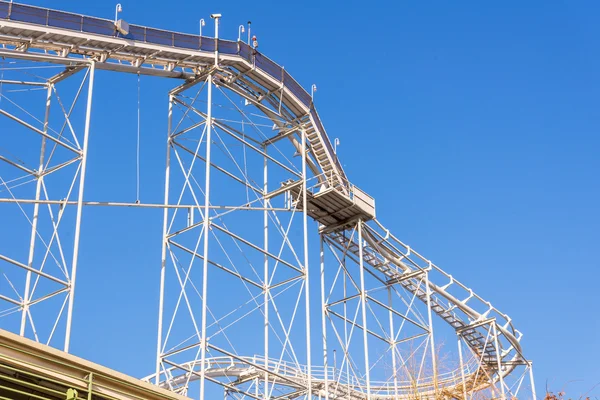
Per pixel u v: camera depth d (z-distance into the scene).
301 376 47.97
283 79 44.75
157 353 37.97
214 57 41.38
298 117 46.69
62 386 23.12
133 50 38.62
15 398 22.56
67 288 32.88
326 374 45.34
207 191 39.44
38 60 35.72
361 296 47.03
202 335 37.12
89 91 36.09
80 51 37.44
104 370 23.80
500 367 54.97
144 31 38.94
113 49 37.88
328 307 47.84
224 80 43.12
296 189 45.69
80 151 35.25
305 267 43.41
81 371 23.31
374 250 50.59
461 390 53.91
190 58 40.84
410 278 52.34
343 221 48.44
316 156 47.97
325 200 46.31
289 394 42.81
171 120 42.06
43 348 22.34
